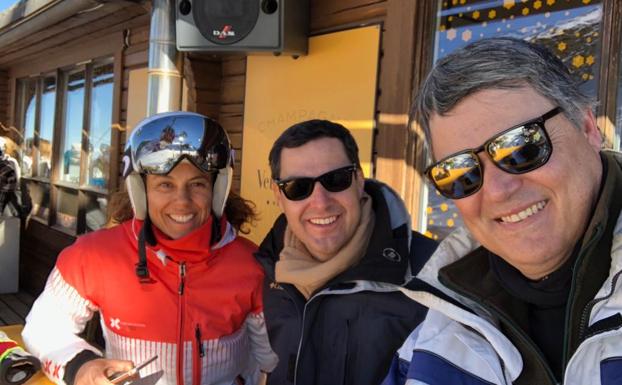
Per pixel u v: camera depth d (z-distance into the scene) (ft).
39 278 20.81
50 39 18.17
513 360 3.07
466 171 2.86
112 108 15.87
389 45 8.73
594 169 2.83
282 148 4.47
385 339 4.12
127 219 5.83
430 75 3.01
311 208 4.32
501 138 2.72
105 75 16.81
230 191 5.94
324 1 9.84
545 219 2.81
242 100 11.76
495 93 2.74
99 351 5.36
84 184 17.94
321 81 9.88
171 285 5.00
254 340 5.44
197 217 5.02
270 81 10.98
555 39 7.01
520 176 2.76
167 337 4.92
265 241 5.16
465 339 3.26
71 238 18.39
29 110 23.15
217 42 9.43
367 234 4.43
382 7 8.90
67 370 4.76
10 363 5.00
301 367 4.36
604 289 2.64
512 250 2.89
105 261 5.03
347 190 4.32
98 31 16.07
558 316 3.07
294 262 4.50
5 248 21.20
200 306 4.99
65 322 5.17
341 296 4.28
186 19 9.55
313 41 10.00
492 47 2.81
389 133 8.68
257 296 5.17
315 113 10.00
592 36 6.68
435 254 3.56
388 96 8.71
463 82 2.78
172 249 4.93
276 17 9.29
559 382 2.99
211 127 5.02
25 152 23.49
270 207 10.92
